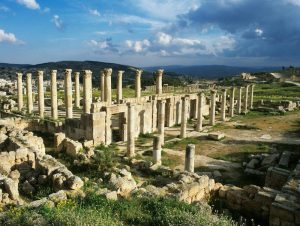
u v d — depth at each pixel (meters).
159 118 37.59
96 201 13.95
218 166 29.09
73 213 11.61
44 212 12.27
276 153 31.38
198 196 17.84
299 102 75.81
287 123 53.12
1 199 16.25
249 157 30.45
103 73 52.47
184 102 41.03
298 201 15.81
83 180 20.16
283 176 21.58
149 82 134.25
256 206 17.08
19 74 53.97
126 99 45.19
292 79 162.25
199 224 11.84
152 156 31.97
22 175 21.05
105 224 11.16
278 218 15.30
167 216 12.45
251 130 47.34
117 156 31.19
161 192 16.62
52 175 19.38
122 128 39.22
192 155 26.03
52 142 35.22
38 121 40.66
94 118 34.91
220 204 18.03
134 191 16.38
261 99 86.44
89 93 47.72
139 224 12.52
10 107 57.59
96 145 35.28
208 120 56.44
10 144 26.83
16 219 11.70
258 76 176.00
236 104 68.31
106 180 21.75
